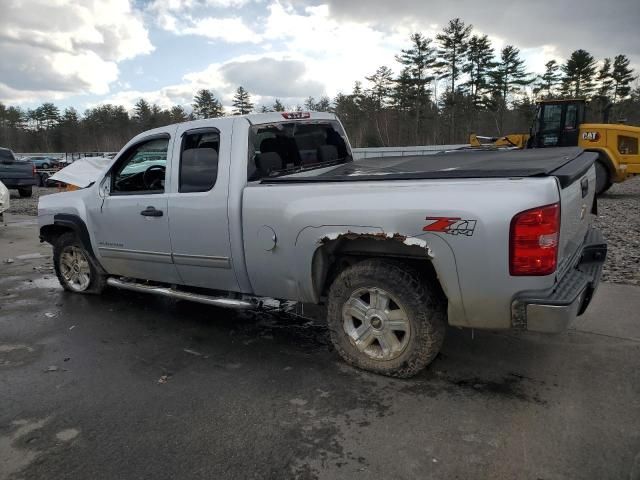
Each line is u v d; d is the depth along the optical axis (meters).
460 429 2.93
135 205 4.71
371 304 3.55
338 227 3.42
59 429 3.06
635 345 4.04
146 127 85.62
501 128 59.00
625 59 59.12
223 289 4.34
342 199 3.43
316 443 2.85
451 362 3.81
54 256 6.01
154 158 4.75
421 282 3.38
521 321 3.01
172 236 4.46
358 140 64.88
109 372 3.84
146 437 2.95
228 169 4.03
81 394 3.50
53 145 92.56
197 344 4.37
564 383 3.45
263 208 3.82
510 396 3.29
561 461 2.61
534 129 14.73
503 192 2.94
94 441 2.93
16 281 6.61
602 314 4.73
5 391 3.56
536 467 2.57
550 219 2.87
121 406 3.32
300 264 3.71
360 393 3.39
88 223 5.31
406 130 61.78
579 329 4.38
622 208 12.00
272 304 4.93
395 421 3.04
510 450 2.72
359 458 2.70
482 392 3.36
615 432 2.85
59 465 2.71
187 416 3.17
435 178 3.20
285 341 4.38
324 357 4.00
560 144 14.34
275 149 4.54
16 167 18.25
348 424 3.03
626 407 3.12
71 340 4.52
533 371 3.64
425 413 3.12
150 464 2.70
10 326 4.90
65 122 92.19
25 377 3.78
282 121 4.49
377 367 3.59
